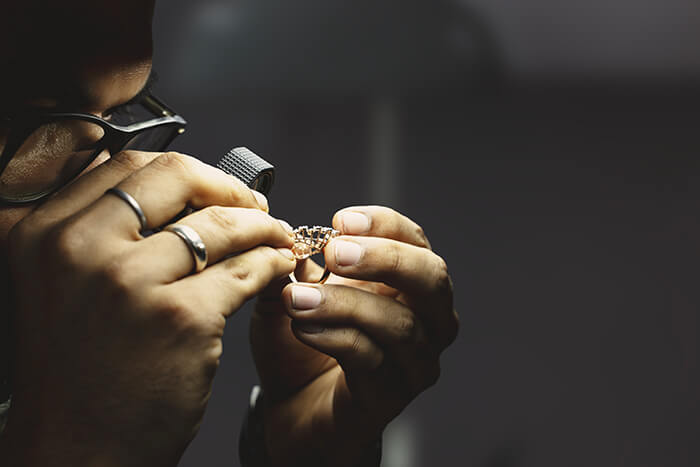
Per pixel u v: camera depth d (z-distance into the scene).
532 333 1.60
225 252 0.55
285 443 0.67
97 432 0.53
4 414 0.57
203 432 1.26
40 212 0.54
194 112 3.31
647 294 1.78
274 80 3.78
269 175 0.62
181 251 0.54
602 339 1.58
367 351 0.61
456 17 4.03
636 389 1.40
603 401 1.36
